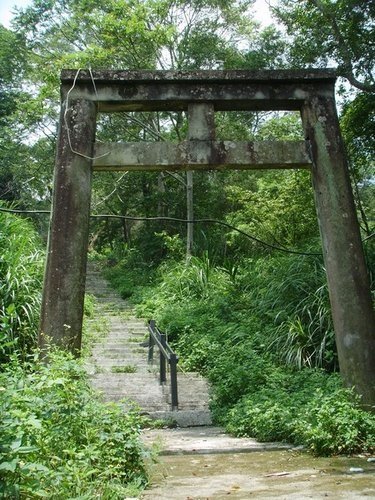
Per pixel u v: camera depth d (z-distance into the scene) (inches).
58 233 273.3
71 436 157.2
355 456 218.7
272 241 679.1
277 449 239.3
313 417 241.9
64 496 121.7
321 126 295.3
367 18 461.1
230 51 714.2
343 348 273.4
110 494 135.1
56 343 259.3
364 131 507.2
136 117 774.5
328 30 497.0
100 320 579.5
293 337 394.3
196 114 294.8
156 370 418.3
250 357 392.2
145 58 682.2
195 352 445.7
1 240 417.4
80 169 281.6
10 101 860.0
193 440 269.0
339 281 278.8
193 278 617.0
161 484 172.2
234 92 296.5
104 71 291.4
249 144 291.9
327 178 289.3
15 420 120.8
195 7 706.2
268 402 281.1
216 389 365.1
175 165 287.1
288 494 156.0
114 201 983.6
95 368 414.3
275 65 610.2
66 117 287.1
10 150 914.7
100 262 980.6
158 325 530.0
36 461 132.7
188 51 696.4
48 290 267.0
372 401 264.2
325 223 285.7
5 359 353.4
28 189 914.1
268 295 464.8
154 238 880.3
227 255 729.0
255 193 717.9
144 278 768.9
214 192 866.8
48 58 776.3
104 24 642.2
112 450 158.4
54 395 160.6
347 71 474.9
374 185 714.8
